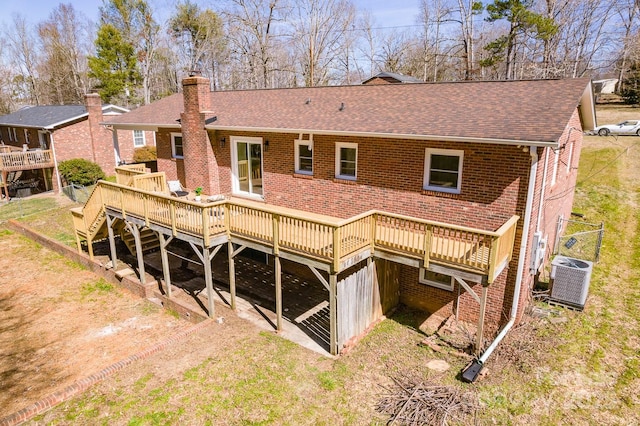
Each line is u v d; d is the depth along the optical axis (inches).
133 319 482.9
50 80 2324.1
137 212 519.2
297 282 541.3
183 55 2030.0
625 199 767.1
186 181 645.9
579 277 430.6
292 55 1836.9
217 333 420.5
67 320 483.2
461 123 390.0
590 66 1711.4
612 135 1170.6
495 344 365.4
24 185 1096.2
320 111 523.8
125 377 345.4
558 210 538.9
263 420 293.0
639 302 457.4
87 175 1018.1
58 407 309.7
